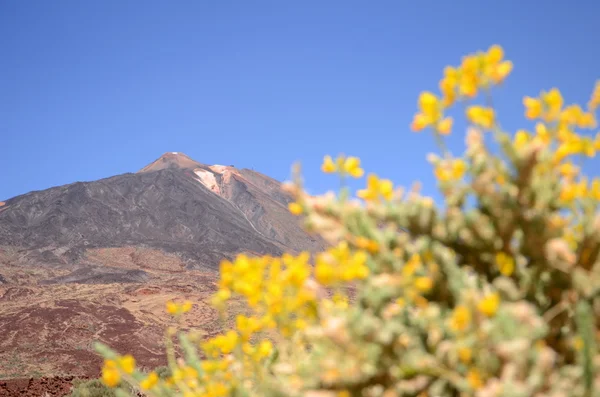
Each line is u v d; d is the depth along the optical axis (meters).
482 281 1.62
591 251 1.53
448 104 1.58
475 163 1.58
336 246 1.67
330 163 1.71
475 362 1.37
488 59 1.54
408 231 1.66
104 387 10.40
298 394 1.56
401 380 1.44
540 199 1.53
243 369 1.95
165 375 9.23
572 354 1.51
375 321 1.46
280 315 1.57
